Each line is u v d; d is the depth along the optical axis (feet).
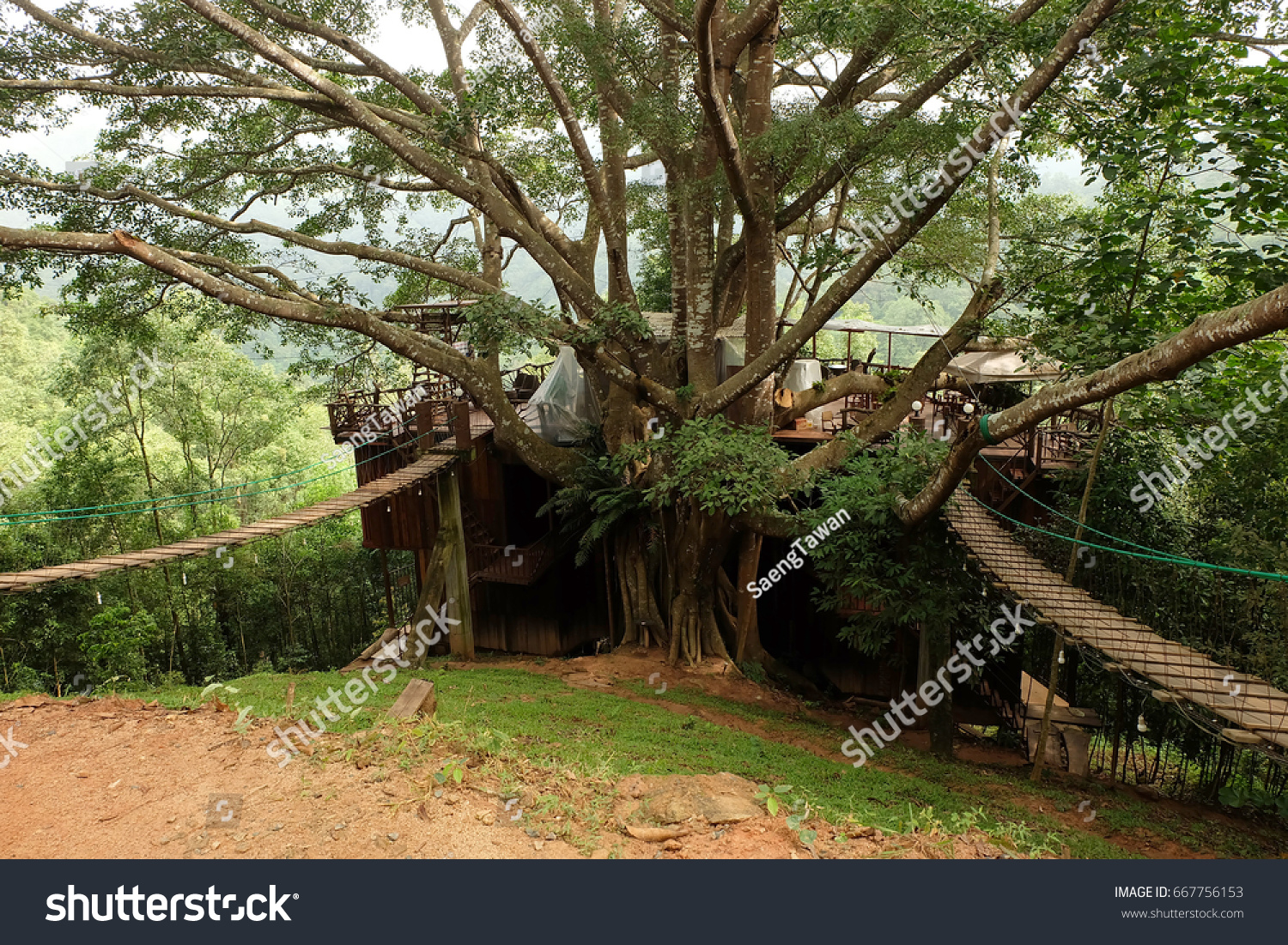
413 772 21.48
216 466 93.71
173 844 18.28
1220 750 37.01
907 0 34.37
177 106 54.19
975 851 20.34
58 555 71.36
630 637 55.52
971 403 58.18
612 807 20.84
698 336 45.47
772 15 39.88
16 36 45.32
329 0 51.96
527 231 47.11
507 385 79.46
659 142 42.22
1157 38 32.58
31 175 52.29
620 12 51.60
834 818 21.58
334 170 58.18
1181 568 39.96
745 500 37.88
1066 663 47.96
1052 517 47.62
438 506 54.70
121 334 67.72
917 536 38.37
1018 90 33.14
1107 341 31.91
